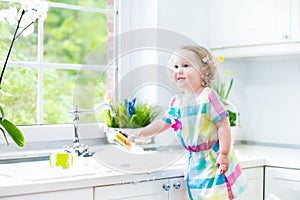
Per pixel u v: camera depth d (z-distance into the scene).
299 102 2.78
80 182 1.71
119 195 1.83
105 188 1.79
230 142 1.91
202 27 2.79
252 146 2.91
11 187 1.56
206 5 2.81
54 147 2.38
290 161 2.23
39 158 2.20
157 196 1.94
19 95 2.39
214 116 1.91
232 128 2.44
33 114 2.44
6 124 1.89
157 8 2.57
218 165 1.90
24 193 1.59
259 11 2.54
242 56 2.72
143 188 1.90
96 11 2.61
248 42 2.59
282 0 2.44
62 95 2.70
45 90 2.63
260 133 2.97
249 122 3.03
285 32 2.43
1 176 1.79
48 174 1.80
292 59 2.82
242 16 2.62
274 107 2.90
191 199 1.97
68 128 2.44
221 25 2.73
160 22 2.58
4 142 2.21
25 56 2.58
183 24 2.69
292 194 2.23
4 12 1.97
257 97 2.99
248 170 2.26
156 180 1.94
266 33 2.51
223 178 1.89
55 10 3.20
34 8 1.98
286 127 2.84
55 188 1.66
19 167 1.99
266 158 2.33
